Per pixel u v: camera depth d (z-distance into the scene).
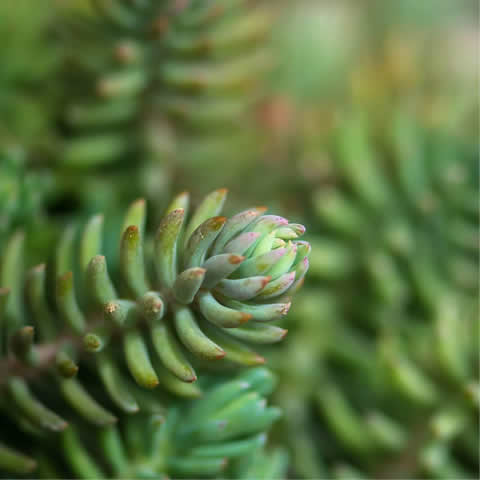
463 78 0.35
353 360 0.29
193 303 0.24
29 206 0.27
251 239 0.23
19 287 0.25
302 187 0.32
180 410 0.25
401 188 0.31
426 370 0.29
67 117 0.30
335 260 0.30
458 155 0.31
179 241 0.24
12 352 0.24
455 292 0.30
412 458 0.28
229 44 0.29
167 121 0.30
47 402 0.25
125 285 0.24
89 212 0.28
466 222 0.30
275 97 0.33
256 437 0.25
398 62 0.35
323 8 0.35
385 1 0.37
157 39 0.29
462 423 0.28
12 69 0.30
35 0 0.30
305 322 0.30
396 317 0.30
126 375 0.25
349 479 0.28
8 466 0.24
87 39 0.29
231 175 0.32
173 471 0.25
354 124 0.31
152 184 0.30
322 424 0.29
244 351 0.24
